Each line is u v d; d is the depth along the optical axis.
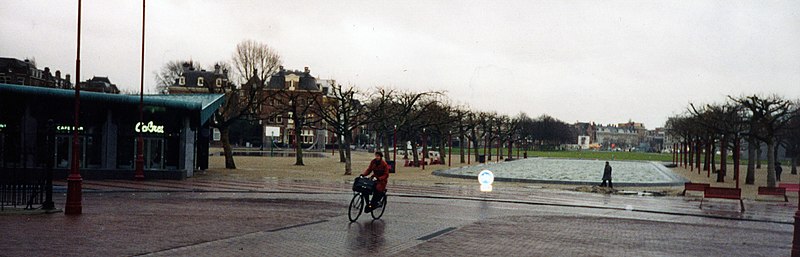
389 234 14.90
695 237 15.95
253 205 21.67
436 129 73.88
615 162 96.00
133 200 22.55
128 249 11.75
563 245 13.84
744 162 106.75
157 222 15.93
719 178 50.16
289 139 124.38
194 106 38.00
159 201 22.41
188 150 38.94
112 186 29.70
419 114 60.03
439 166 66.25
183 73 115.19
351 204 17.16
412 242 13.70
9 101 34.28
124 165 37.59
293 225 16.06
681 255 12.94
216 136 115.50
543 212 21.64
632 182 42.22
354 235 14.53
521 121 161.62
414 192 29.88
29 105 34.94
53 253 11.16
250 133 120.50
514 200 26.31
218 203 22.16
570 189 35.53
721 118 54.19
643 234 16.20
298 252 11.98
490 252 12.59
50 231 13.86
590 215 20.97
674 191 36.41
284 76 122.00
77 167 17.56
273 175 42.75
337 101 60.25
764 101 44.56
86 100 35.69
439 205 23.41
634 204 26.19
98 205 20.16
